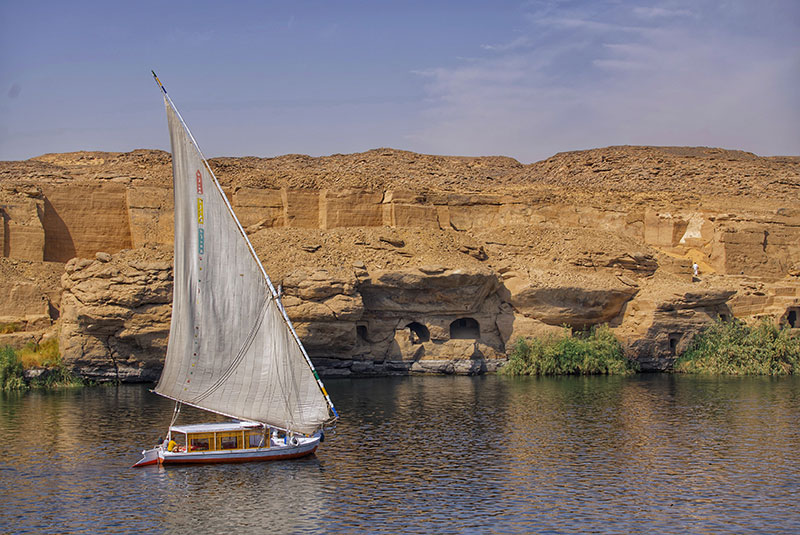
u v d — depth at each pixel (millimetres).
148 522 27172
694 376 62219
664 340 64938
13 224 64875
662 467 33750
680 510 28484
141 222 67938
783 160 123500
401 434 39406
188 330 33312
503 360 62844
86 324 54469
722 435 39625
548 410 45844
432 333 61438
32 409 45750
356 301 56375
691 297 64938
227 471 32781
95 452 35656
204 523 27094
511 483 31453
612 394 51969
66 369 55438
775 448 37031
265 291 32812
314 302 55781
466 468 33469
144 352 55688
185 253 33219
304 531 26438
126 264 55344
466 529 26656
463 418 43281
